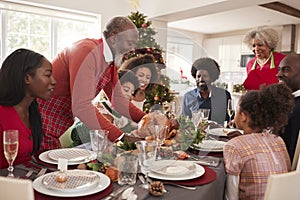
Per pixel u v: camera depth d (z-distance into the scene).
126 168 1.10
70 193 0.98
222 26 6.82
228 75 7.51
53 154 1.40
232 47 7.55
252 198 1.28
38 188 1.01
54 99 1.71
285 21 5.85
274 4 4.65
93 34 3.72
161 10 3.49
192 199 0.98
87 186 1.00
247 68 3.14
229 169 1.26
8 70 1.33
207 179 1.15
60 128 1.77
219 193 1.23
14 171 1.21
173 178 1.13
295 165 1.46
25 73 1.33
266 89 1.41
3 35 3.11
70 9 3.31
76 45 1.55
